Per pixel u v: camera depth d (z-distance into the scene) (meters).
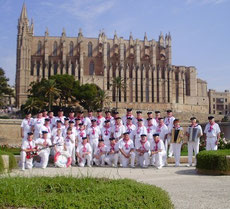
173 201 9.56
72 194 6.86
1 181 7.62
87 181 8.18
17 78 118.12
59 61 124.31
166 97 127.44
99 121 21.53
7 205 6.32
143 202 6.62
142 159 19.28
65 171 16.47
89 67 129.75
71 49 128.50
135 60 128.38
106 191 7.06
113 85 111.69
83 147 19.36
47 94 85.38
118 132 20.38
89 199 6.46
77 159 20.61
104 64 123.75
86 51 131.00
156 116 21.86
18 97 116.00
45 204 6.29
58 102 99.06
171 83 129.25
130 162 19.95
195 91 137.25
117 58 131.00
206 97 136.88
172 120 21.06
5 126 45.84
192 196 10.27
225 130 36.59
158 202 6.80
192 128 19.70
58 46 127.31
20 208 6.20
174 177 14.54
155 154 18.41
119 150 19.28
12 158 15.89
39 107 82.75
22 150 17.44
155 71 127.56
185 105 127.94
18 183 7.47
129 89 126.44
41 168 18.16
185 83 137.88
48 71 123.81
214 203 9.34
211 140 19.77
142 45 134.75
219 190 11.28
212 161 15.16
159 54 135.38
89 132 20.88
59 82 92.62
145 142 19.16
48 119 19.83
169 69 129.62
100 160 19.84
